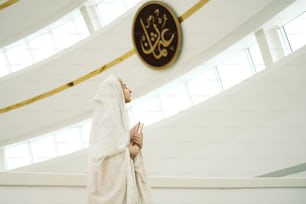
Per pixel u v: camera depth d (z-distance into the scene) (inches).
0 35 492.4
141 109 459.5
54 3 473.7
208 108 353.7
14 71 528.7
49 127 454.3
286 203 161.2
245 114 326.3
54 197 118.6
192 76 387.5
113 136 85.6
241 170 319.0
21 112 464.8
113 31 429.1
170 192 139.4
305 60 292.4
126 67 413.7
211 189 148.3
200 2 359.9
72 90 444.5
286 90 302.0
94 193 81.7
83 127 498.6
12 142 469.4
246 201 153.3
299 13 313.9
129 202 80.2
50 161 450.6
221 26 344.8
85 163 433.7
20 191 114.5
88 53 439.8
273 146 301.4
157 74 391.2
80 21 507.8
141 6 397.4
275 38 330.3
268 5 315.0
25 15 485.4
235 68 392.8
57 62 457.4
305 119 284.8
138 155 95.0
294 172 286.4
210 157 341.1
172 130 372.5
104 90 94.5
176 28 367.9
